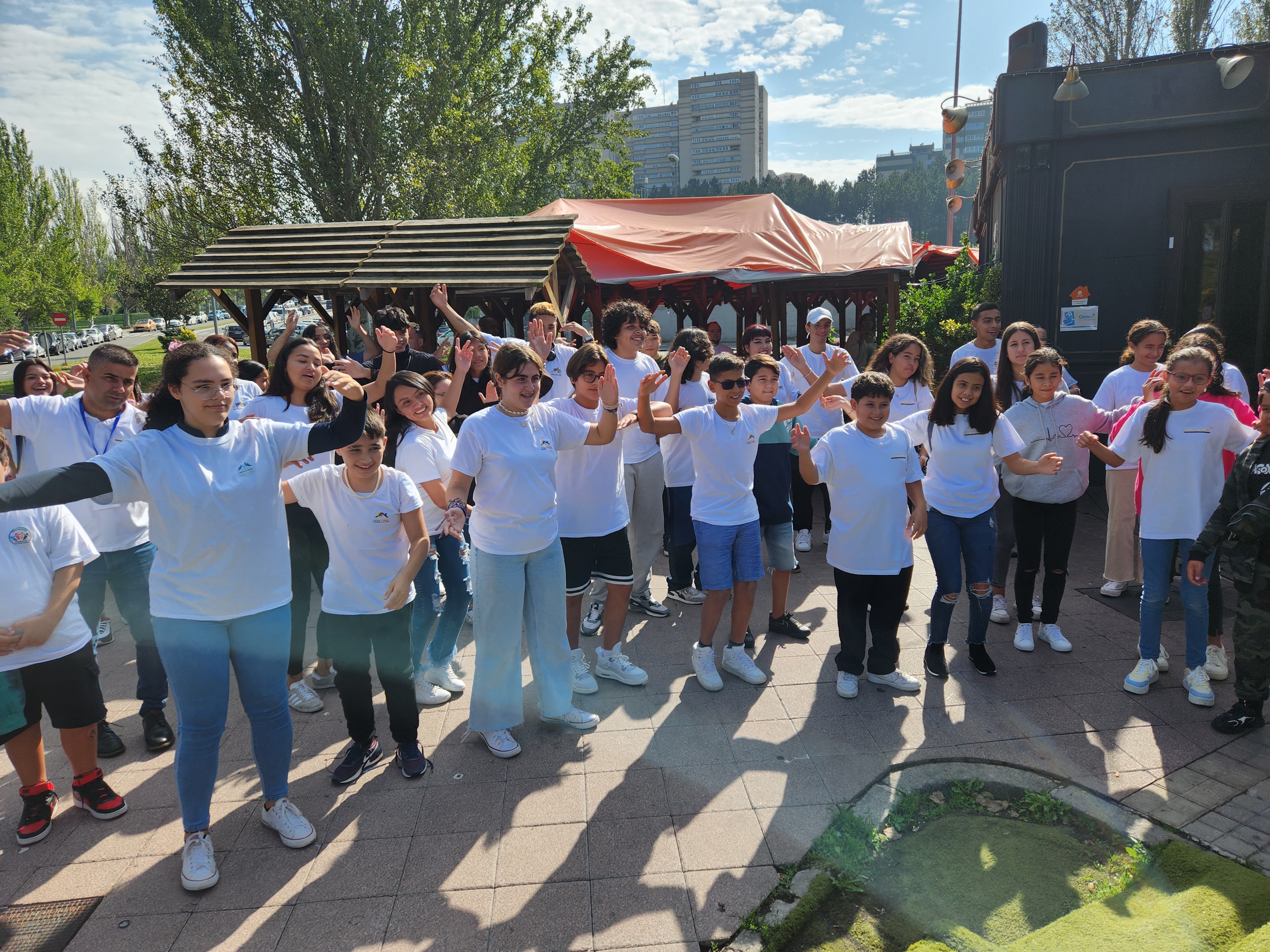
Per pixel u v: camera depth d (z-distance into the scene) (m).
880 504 3.82
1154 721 3.70
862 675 4.21
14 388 4.57
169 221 20.09
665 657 4.60
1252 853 2.79
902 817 3.10
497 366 3.42
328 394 4.20
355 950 2.50
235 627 2.81
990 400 4.02
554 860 2.89
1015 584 4.81
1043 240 7.66
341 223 8.45
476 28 21.09
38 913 2.71
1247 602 3.48
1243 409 4.38
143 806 3.35
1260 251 7.18
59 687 3.09
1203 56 7.02
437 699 4.12
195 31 17.53
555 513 3.57
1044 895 2.70
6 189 34.69
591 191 26.66
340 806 3.27
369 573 3.30
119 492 2.51
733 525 4.06
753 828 3.03
